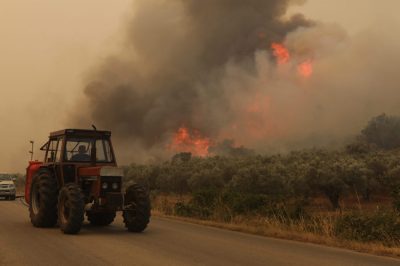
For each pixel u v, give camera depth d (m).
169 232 11.52
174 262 7.25
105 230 11.76
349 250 9.11
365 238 10.19
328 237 10.43
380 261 7.84
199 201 17.77
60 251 8.17
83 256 7.68
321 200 41.88
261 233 11.59
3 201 26.92
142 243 9.34
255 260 7.62
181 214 16.97
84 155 12.06
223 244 9.48
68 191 10.58
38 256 7.64
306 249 9.05
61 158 11.77
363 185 37.62
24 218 14.63
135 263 7.11
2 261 7.17
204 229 12.44
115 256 7.71
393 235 10.20
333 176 37.38
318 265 7.31
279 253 8.45
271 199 16.05
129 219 11.44
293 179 40.62
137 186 11.61
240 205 15.65
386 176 38.59
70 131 11.95
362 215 11.18
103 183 10.98
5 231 10.98
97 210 11.07
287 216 13.98
